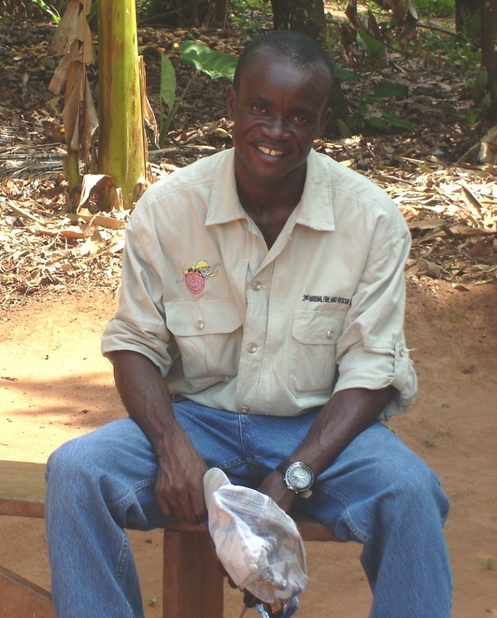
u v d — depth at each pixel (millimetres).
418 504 2031
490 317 4875
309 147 2279
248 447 2369
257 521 2035
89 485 2072
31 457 3666
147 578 3055
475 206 5988
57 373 4461
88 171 6062
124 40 5785
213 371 2428
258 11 14492
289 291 2350
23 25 11562
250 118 2250
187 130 7945
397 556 2014
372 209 2326
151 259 2389
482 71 7668
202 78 9531
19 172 6668
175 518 2254
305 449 2201
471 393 4359
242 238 2344
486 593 2939
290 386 2371
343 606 2896
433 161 7230
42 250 5535
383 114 8062
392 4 8195
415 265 5285
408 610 1981
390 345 2305
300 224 2316
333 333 2369
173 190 2375
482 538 3268
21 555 3160
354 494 2154
